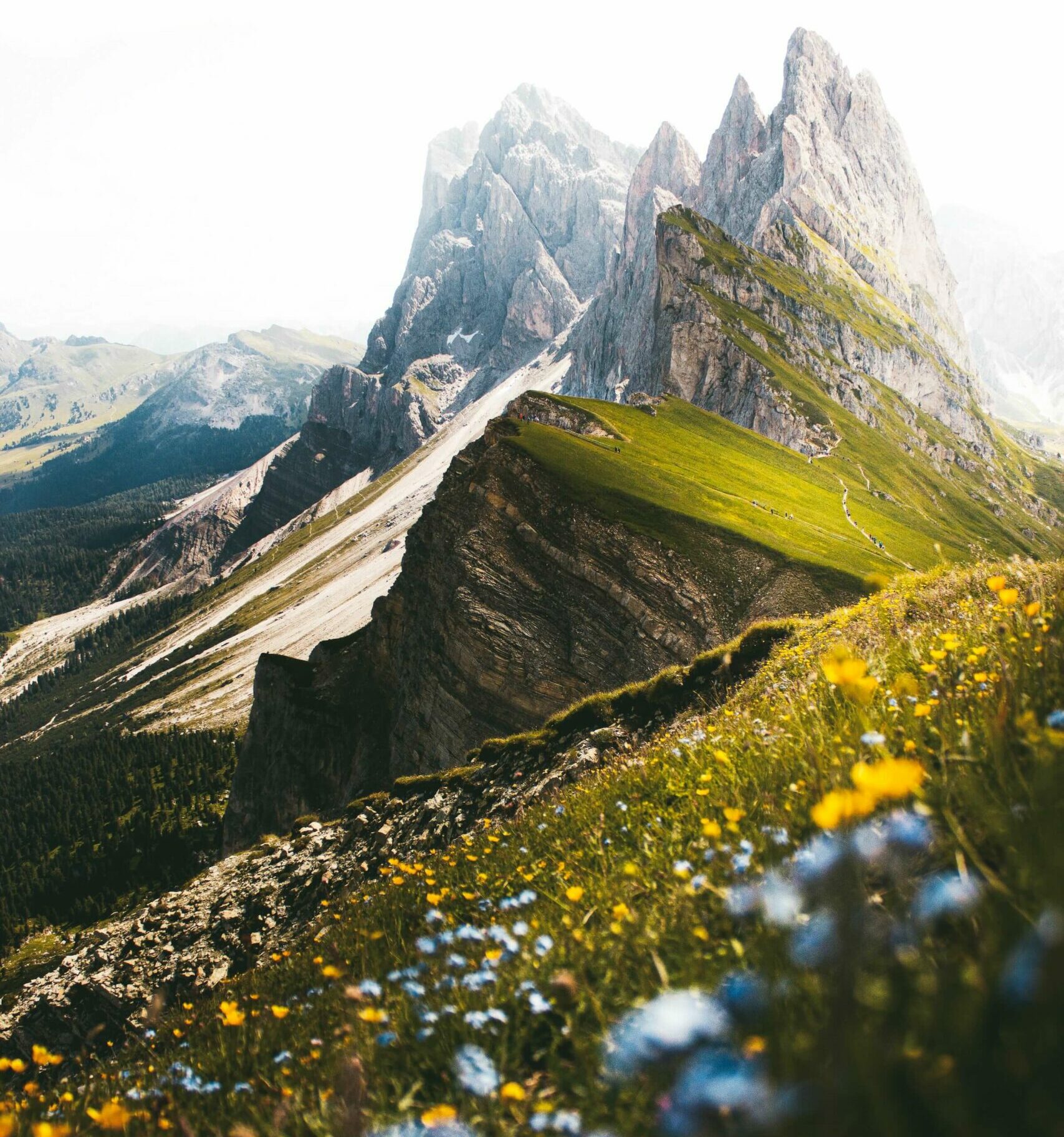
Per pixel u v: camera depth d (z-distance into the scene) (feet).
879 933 6.94
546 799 39.52
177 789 562.25
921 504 563.07
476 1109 8.72
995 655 14.30
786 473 449.48
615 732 56.39
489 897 18.61
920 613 37.52
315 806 275.18
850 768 12.57
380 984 14.23
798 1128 4.64
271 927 61.77
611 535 226.99
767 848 11.35
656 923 11.25
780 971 7.55
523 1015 11.08
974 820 8.95
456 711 222.48
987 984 5.31
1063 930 4.42
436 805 62.69
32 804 575.38
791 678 36.04
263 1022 17.12
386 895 31.63
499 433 288.10
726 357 586.86
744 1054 6.32
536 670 217.36
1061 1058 4.20
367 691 276.00
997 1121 4.23
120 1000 60.90
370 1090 10.37
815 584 221.46
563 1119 7.50
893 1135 4.43
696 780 19.60
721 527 237.04
